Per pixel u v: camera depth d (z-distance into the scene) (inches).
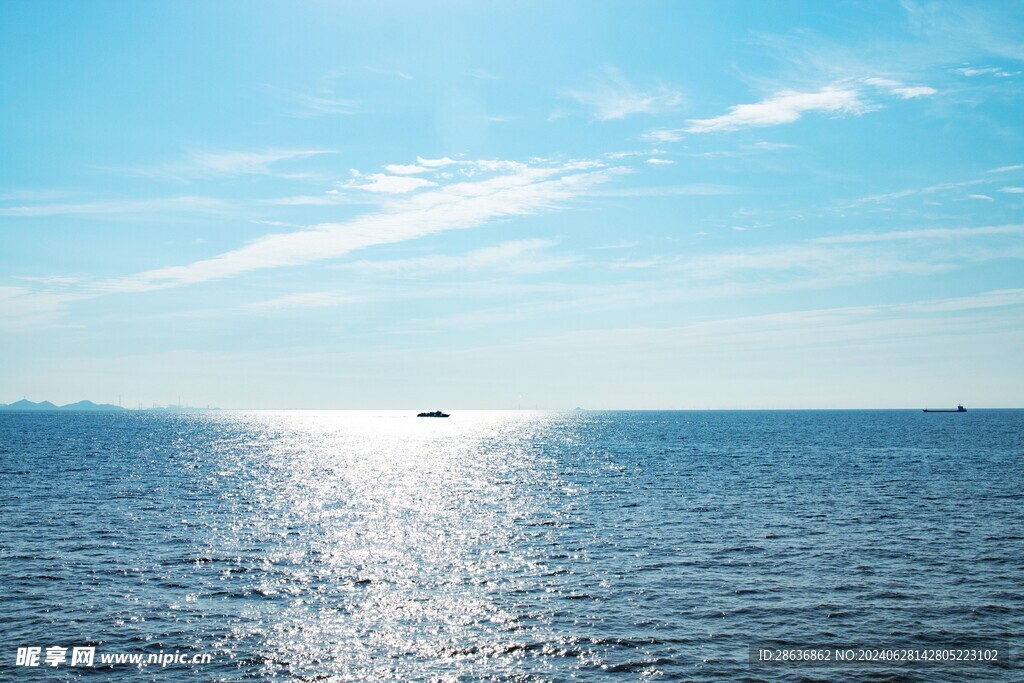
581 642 1187.9
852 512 2361.0
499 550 1830.7
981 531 2028.8
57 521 2194.9
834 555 1752.0
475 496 2901.1
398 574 1590.8
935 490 2878.9
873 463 4084.6
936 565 1653.5
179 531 2062.0
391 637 1210.0
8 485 3058.6
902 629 1244.5
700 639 1200.2
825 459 4404.5
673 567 1648.6
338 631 1234.6
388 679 1053.8
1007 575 1567.4
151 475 3607.3
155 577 1552.7
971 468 3745.1
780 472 3656.5
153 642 1182.3
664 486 3139.8
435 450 6003.9
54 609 1337.4
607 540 1948.8
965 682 1045.2
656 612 1333.7
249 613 1322.6
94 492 2874.0
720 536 1989.4
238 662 1109.1
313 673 1073.5
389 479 3595.0
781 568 1632.6
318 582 1523.1
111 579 1534.2
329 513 2436.0
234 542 1911.9
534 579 1551.4
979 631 1237.1
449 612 1332.4
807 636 1214.9
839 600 1398.9
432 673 1072.2
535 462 4616.1
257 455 5280.5
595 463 4441.4
